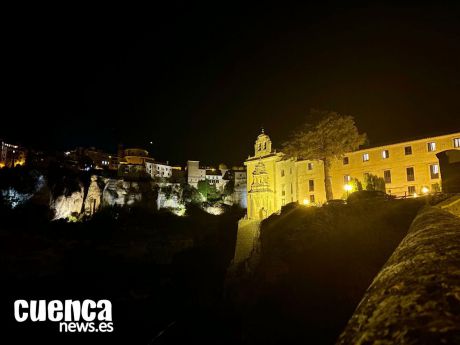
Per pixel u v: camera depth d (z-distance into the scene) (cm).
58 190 9869
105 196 10588
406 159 4875
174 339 3881
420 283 293
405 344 201
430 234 509
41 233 8012
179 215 11169
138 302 5928
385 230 2592
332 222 3083
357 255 2648
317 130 4794
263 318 3022
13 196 8856
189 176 13925
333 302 2533
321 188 5888
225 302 4622
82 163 12438
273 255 3478
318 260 2902
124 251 8381
